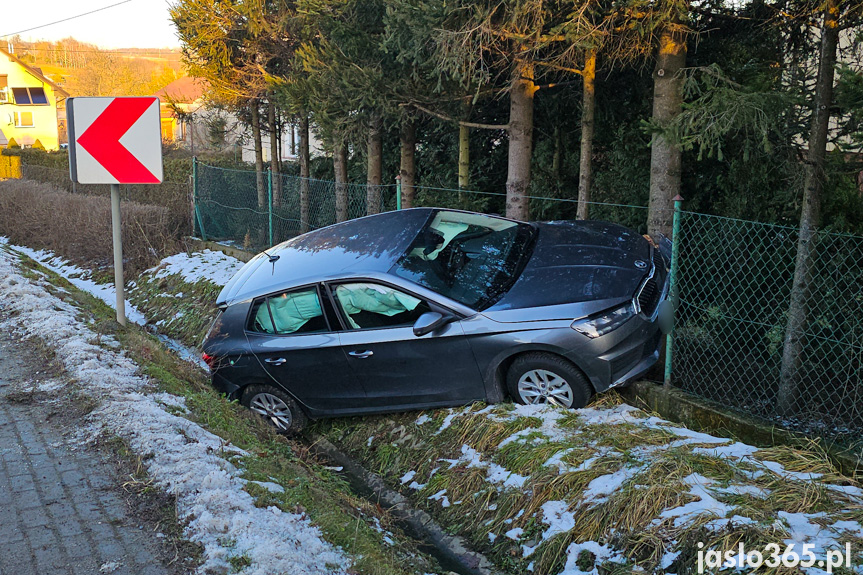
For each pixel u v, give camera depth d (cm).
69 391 512
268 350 603
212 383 641
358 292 574
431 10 722
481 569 427
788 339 518
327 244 657
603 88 932
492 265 580
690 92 666
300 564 319
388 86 902
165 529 345
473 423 532
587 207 884
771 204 671
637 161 889
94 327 663
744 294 641
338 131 979
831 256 533
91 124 602
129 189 2048
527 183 893
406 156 1169
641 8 648
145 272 1296
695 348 593
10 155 3672
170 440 429
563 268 554
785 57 712
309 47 974
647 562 363
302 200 1349
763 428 466
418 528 482
